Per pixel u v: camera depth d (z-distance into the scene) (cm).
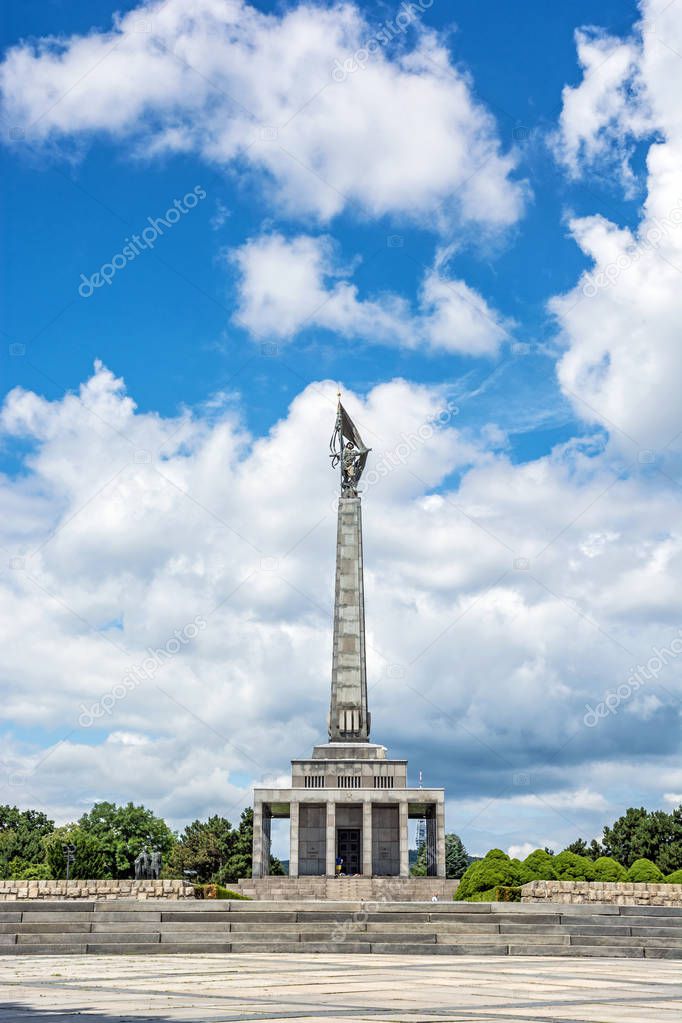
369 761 8662
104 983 1892
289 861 8256
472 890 5709
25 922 3278
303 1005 1463
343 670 9138
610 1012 1391
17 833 13775
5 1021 1254
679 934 3297
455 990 1758
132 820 12150
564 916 3472
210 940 3175
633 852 11800
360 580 9394
